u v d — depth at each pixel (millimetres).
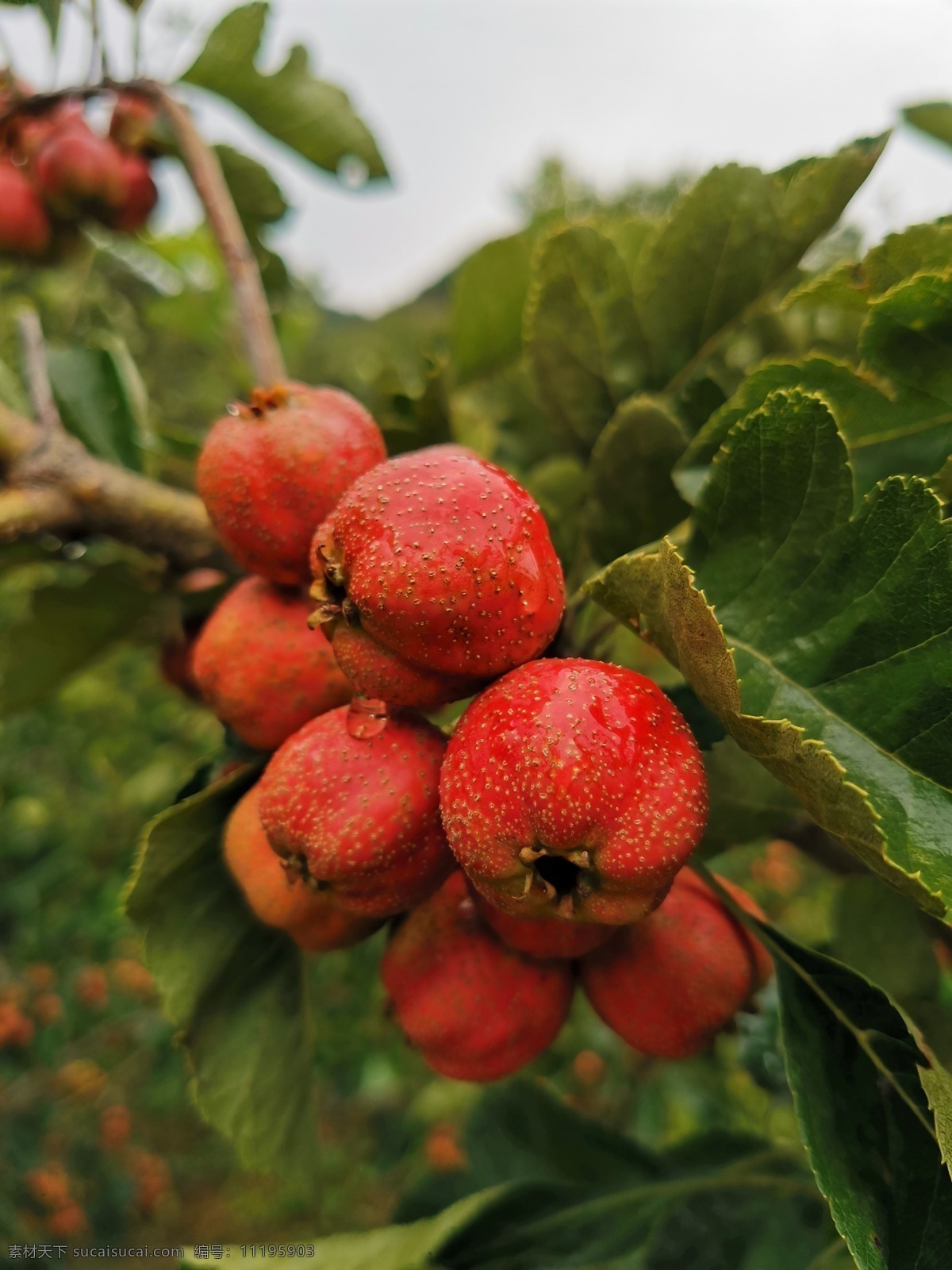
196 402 472
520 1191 127
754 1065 151
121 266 277
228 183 189
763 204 118
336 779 84
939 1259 76
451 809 77
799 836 129
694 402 118
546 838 73
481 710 77
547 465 150
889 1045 83
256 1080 108
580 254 124
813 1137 79
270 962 111
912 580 78
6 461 137
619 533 116
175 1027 104
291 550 97
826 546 83
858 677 80
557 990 97
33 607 157
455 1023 94
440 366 134
